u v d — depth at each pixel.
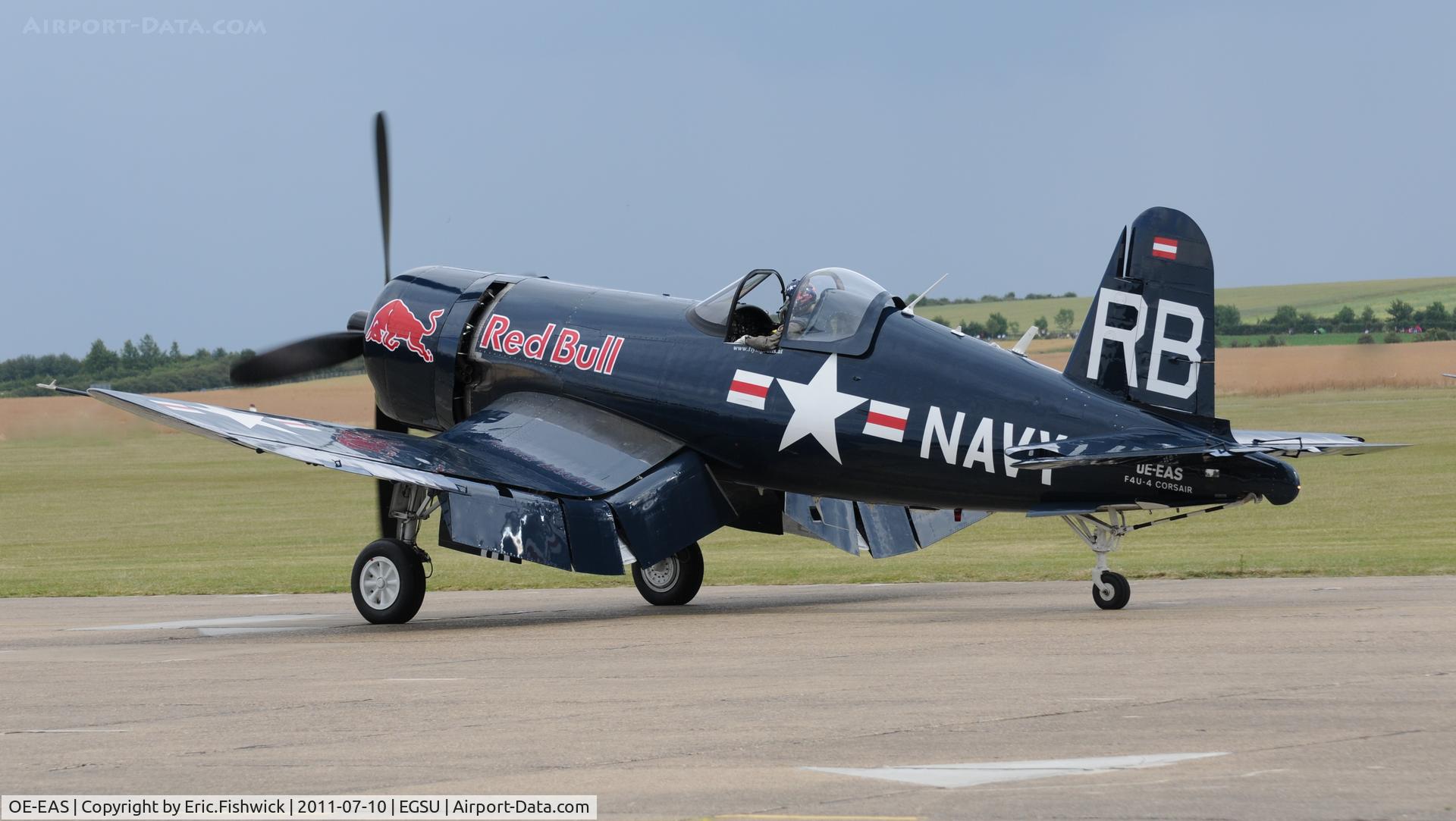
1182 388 22.73
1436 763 11.80
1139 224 23.23
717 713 14.82
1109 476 23.11
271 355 34.19
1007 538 51.41
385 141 34.81
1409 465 75.31
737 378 27.30
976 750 12.69
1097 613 23.78
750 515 30.55
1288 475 22.23
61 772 12.67
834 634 21.98
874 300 26.25
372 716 15.25
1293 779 11.33
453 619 27.41
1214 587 28.81
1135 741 12.85
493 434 28.72
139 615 29.80
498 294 31.92
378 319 32.75
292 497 85.00
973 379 24.64
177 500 83.50
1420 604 23.62
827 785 11.59
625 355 28.94
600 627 24.67
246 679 18.50
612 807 11.08
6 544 60.19
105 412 121.06
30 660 21.16
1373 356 150.62
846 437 25.86
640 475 27.45
